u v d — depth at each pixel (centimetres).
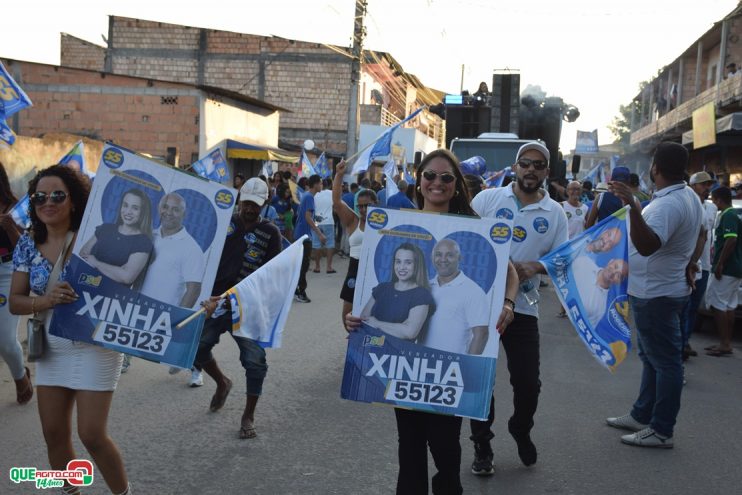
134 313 348
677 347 528
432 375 329
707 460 507
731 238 843
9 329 561
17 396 584
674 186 523
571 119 1731
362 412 594
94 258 348
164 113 2133
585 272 464
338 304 1145
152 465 469
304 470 468
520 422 473
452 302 330
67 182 359
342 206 453
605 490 450
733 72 2445
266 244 563
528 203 483
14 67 2136
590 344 463
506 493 442
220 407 589
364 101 3684
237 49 3481
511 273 361
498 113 1684
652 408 557
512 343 466
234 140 2314
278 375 705
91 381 347
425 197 362
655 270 526
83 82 2144
